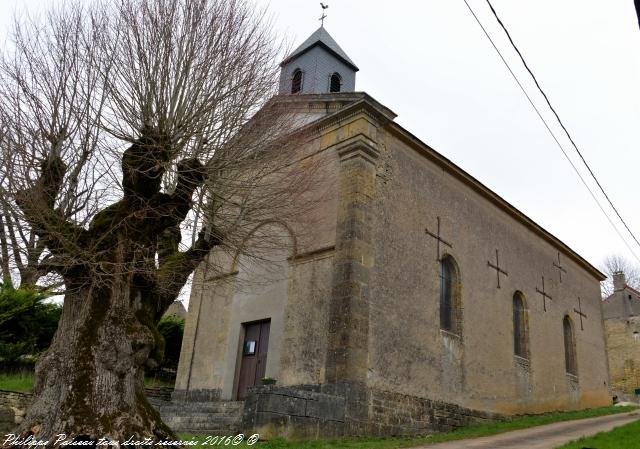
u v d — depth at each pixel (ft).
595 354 73.67
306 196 45.57
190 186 29.71
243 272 50.16
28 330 47.42
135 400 25.53
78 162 29.32
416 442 36.17
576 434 41.96
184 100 30.04
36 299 45.88
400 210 46.11
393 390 40.75
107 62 30.58
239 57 32.14
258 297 48.16
